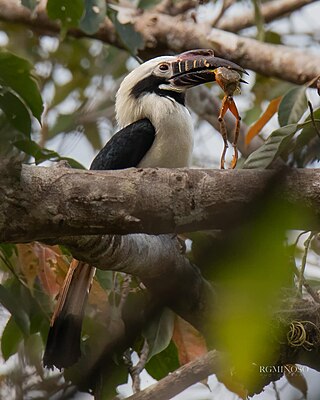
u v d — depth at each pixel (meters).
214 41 13.99
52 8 10.68
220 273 4.23
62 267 9.42
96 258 7.50
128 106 11.24
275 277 4.14
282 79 13.68
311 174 6.75
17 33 16.58
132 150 10.84
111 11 11.58
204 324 8.41
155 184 6.81
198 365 9.65
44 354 8.86
